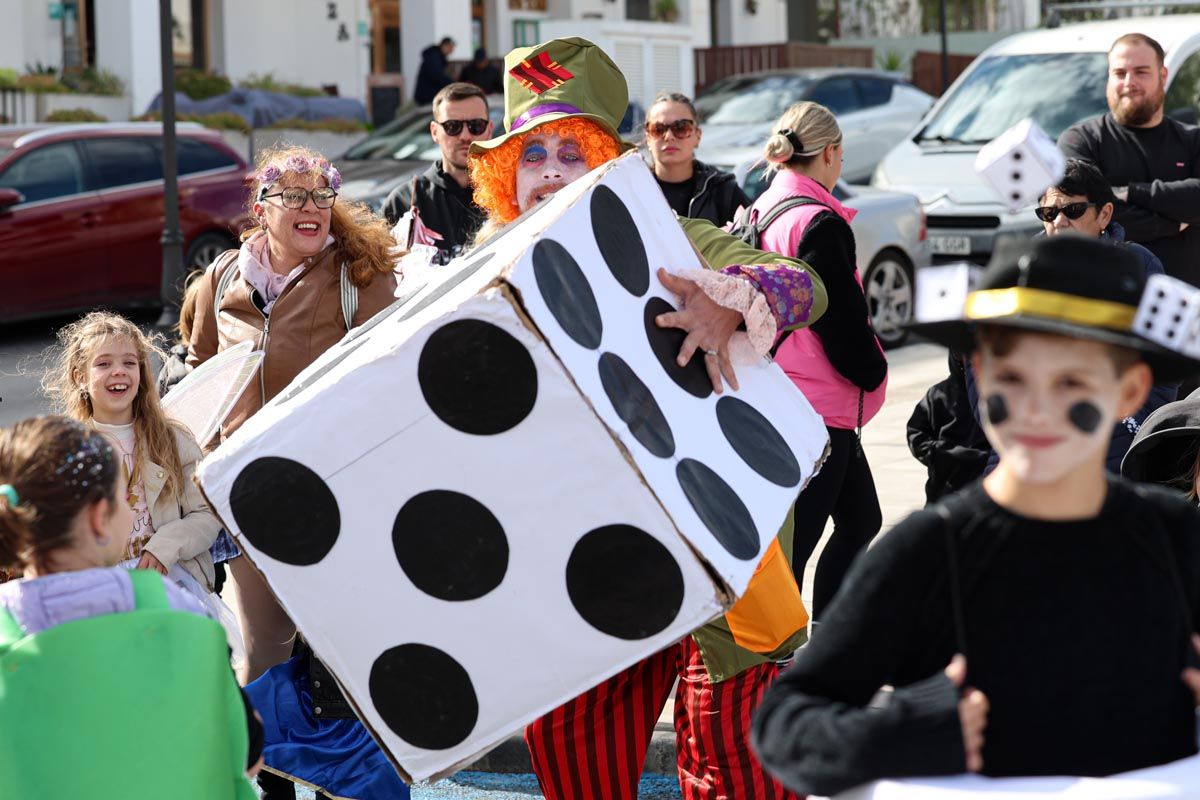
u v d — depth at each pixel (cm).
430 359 317
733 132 1812
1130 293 237
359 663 341
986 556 248
